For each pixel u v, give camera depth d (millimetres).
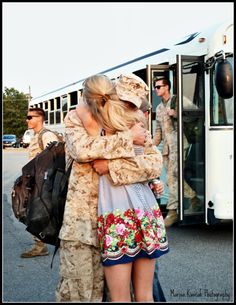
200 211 6207
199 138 6219
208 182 6023
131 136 2463
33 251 5617
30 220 2689
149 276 2506
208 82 6066
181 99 6133
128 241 2398
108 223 2420
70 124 2568
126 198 2455
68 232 2506
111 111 2447
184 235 6570
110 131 2506
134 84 2539
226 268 4930
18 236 6992
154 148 2686
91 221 2523
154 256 2404
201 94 6234
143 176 2494
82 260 2496
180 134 6137
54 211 2693
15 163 22531
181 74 6137
